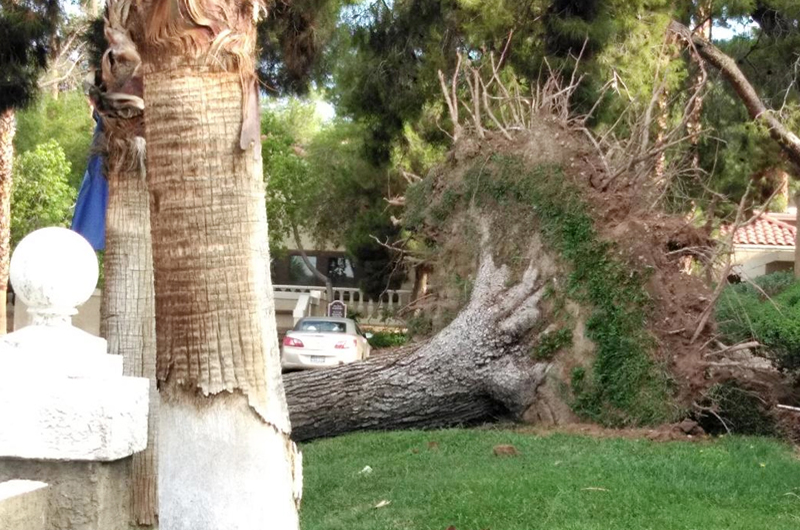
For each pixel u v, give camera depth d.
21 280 4.21
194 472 3.85
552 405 10.48
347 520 6.99
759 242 27.16
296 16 13.93
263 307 3.92
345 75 18.44
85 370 4.18
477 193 11.51
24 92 13.02
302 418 10.70
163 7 3.81
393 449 9.51
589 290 10.34
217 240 3.84
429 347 10.91
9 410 3.94
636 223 10.50
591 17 15.59
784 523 6.30
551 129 11.24
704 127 20.95
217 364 3.83
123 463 4.20
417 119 18.42
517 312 10.66
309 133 39.50
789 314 11.47
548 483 7.18
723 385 10.12
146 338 6.61
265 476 3.87
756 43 20.88
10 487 3.70
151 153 3.90
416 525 6.56
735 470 7.83
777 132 18.44
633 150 12.55
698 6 19.80
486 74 16.58
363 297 37.06
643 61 15.87
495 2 15.70
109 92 6.60
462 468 8.21
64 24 15.20
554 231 10.67
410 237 12.99
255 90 3.94
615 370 10.16
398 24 17.66
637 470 7.75
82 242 4.36
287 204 35.25
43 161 26.67
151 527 5.91
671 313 10.24
